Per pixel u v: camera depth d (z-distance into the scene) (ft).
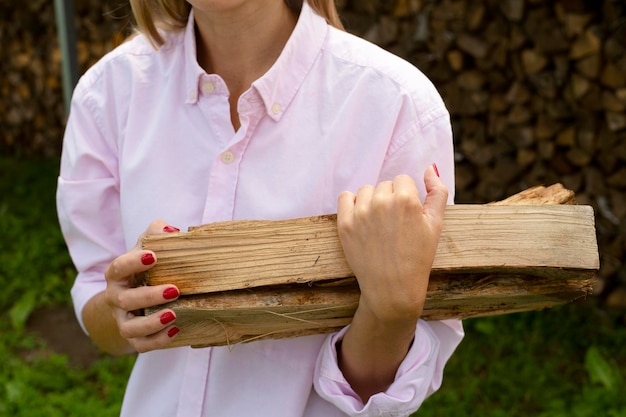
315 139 3.97
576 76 12.17
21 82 22.71
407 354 3.77
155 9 4.32
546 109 12.76
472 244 3.44
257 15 3.99
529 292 3.53
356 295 3.57
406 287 3.32
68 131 4.57
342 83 3.98
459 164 14.29
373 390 3.88
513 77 13.14
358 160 3.95
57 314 14.32
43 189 19.81
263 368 4.06
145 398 4.36
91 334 4.66
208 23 4.08
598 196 12.71
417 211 3.32
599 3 11.78
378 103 3.93
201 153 4.12
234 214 4.00
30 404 11.35
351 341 3.69
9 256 16.19
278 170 3.97
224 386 4.09
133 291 3.50
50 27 21.71
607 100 11.97
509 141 13.52
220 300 3.50
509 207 3.49
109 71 4.42
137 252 3.51
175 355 4.24
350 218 3.39
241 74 4.15
